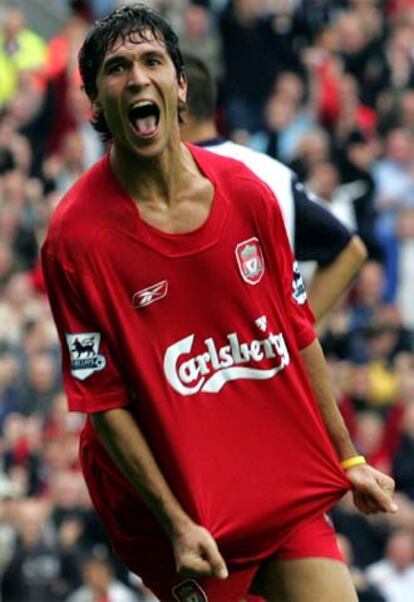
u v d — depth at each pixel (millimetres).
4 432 36219
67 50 47125
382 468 37281
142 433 14383
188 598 14797
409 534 34938
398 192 46000
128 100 14000
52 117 45969
